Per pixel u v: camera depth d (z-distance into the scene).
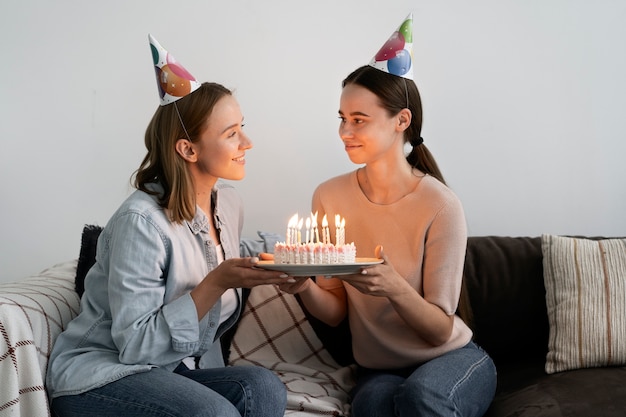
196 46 2.43
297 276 1.58
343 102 1.78
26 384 1.51
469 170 2.45
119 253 1.55
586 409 1.65
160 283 1.60
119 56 2.41
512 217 2.46
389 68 1.77
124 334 1.51
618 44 2.41
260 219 2.46
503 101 2.43
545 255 2.10
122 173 2.42
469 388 1.64
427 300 1.78
